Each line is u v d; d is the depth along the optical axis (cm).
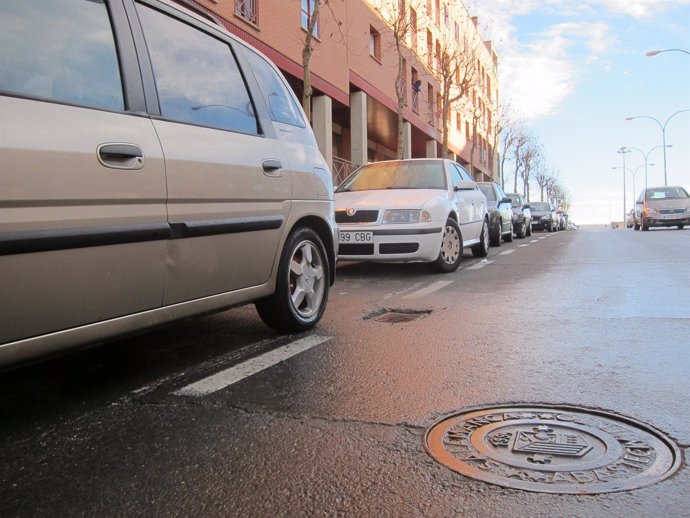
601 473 221
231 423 280
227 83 388
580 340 413
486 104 4394
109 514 204
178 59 348
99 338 288
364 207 771
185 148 330
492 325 470
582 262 920
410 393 314
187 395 319
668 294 586
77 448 256
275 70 462
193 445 257
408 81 2684
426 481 220
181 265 327
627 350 384
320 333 457
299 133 457
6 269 242
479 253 1049
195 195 331
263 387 330
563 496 206
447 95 2336
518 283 701
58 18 279
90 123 278
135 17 322
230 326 486
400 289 681
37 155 250
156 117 318
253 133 398
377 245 758
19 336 253
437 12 2856
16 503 212
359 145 2152
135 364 380
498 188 1497
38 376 356
